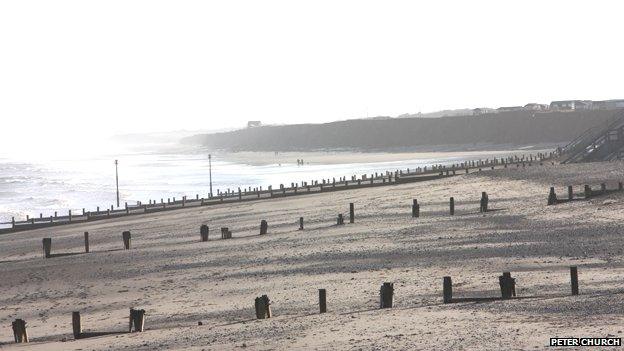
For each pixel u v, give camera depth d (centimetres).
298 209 15875
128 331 6594
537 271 7481
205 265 9750
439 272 7944
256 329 6016
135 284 8988
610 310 5419
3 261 11712
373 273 8238
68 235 14762
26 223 16950
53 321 7481
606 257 7862
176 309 7431
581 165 17775
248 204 18075
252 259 9850
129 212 18062
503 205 12925
